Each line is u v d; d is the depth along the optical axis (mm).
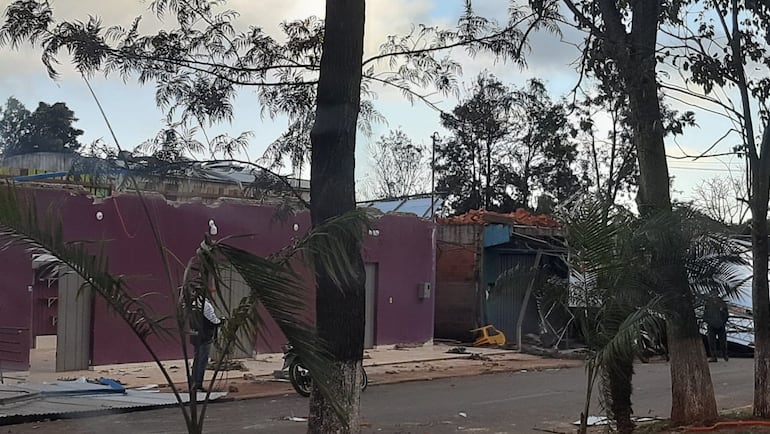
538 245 26125
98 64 9711
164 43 9805
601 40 11648
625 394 10750
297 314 6609
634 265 9648
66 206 16734
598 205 9719
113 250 17719
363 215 6992
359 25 8625
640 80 11422
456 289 27828
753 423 11836
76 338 17438
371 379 18156
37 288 17438
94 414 12609
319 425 8227
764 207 12336
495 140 47625
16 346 16375
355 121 8609
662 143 11594
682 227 10367
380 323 24641
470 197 49031
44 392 13695
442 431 12227
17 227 6711
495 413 14000
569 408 14625
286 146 10164
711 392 12000
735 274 11883
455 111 14617
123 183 9180
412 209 29438
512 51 10812
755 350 12570
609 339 9578
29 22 9164
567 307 10414
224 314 7348
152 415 12820
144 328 7496
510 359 22969
